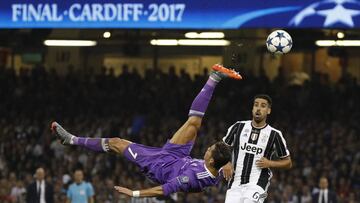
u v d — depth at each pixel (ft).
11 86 266.36
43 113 257.55
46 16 192.85
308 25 181.88
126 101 256.32
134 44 264.11
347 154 218.59
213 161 103.50
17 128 249.34
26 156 237.45
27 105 261.24
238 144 113.19
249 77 249.96
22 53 278.05
